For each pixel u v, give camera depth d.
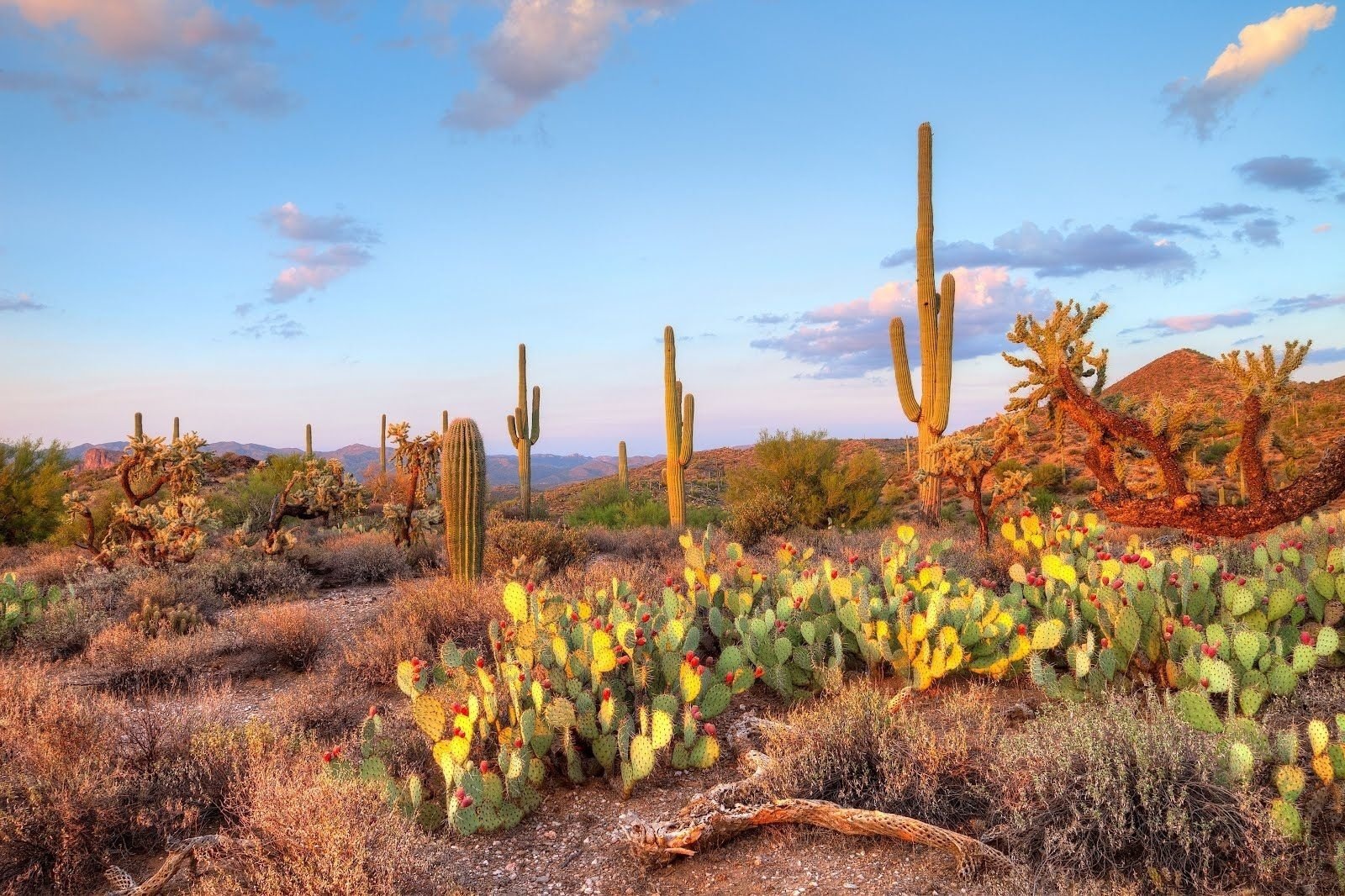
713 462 61.97
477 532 10.23
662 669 5.32
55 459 18.03
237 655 7.65
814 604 6.55
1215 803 3.34
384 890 3.14
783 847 3.85
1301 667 4.51
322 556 12.76
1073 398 5.08
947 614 5.77
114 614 9.01
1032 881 3.24
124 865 3.88
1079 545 8.78
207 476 26.80
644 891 3.63
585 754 4.97
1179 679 4.93
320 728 5.36
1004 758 3.81
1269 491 4.41
